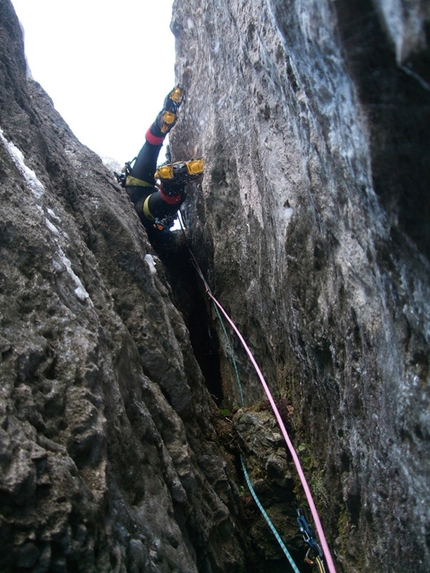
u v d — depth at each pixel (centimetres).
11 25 362
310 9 162
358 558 266
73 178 363
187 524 266
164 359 325
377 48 142
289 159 290
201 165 500
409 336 187
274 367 414
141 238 430
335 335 265
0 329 189
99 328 246
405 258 172
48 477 166
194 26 530
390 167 157
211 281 549
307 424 339
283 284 333
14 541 154
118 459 214
